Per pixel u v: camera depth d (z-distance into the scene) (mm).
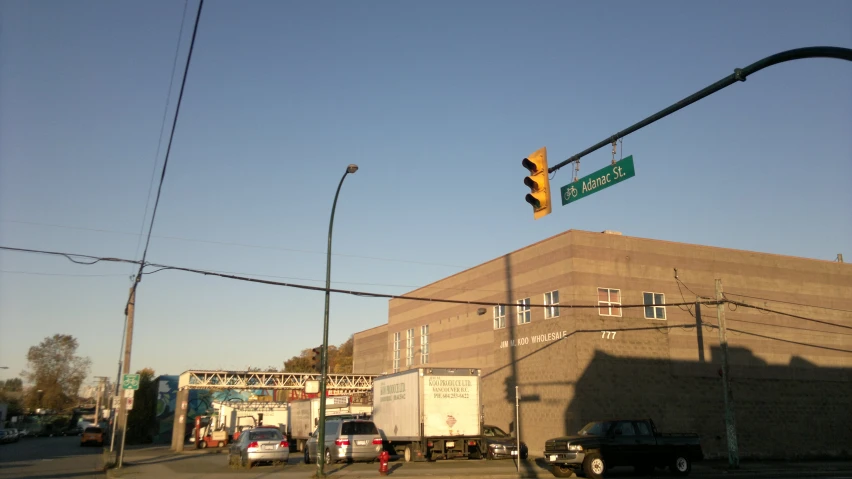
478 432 30312
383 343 63906
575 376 34656
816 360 42625
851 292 45688
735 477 25406
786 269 43250
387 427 32625
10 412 118812
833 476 25797
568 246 36500
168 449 50500
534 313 38750
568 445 23688
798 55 9953
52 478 24047
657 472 26406
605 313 36188
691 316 38656
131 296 29547
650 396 36031
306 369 111688
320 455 22484
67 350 127750
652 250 38562
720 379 38500
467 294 46406
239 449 27859
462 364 45781
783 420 40125
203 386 50594
